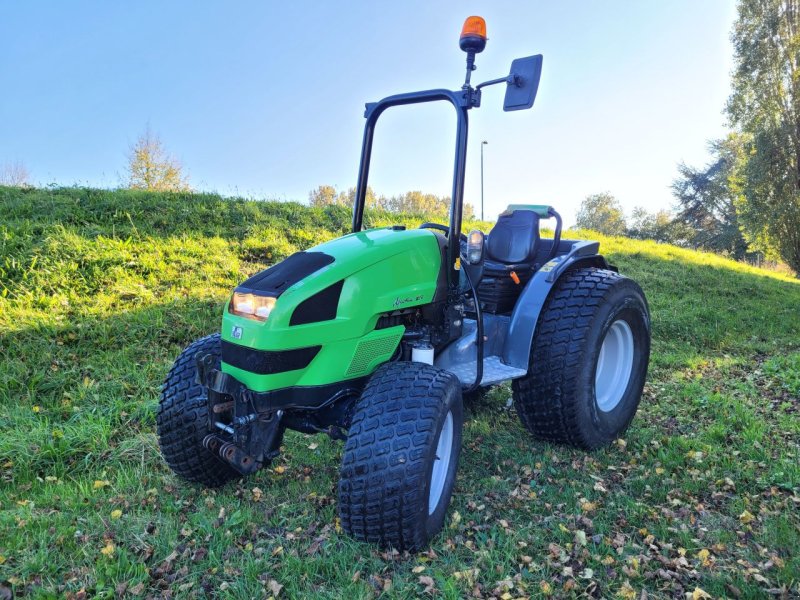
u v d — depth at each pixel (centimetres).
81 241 654
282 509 284
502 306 364
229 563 240
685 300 934
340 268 260
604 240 1401
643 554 254
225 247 738
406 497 232
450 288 307
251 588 225
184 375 296
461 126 290
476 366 327
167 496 297
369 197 1208
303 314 247
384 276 272
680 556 254
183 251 691
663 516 286
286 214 927
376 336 270
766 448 372
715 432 395
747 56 2181
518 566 245
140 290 580
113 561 238
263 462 258
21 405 394
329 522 274
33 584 222
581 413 340
